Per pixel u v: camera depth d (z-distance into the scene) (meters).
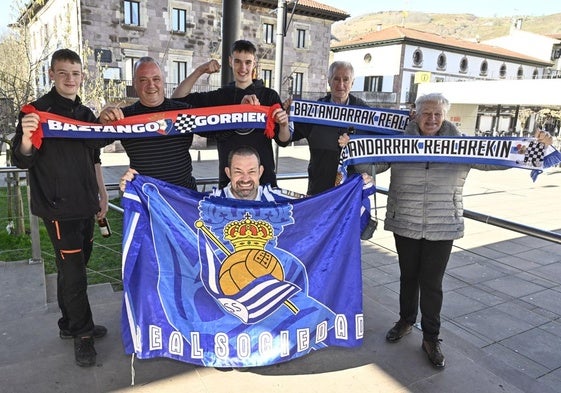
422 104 3.04
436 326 3.01
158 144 3.04
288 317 2.74
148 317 2.61
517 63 50.56
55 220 2.72
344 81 3.77
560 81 25.02
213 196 2.76
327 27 34.25
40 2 10.52
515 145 2.85
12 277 4.53
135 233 2.59
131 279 2.59
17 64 11.58
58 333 3.22
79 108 2.86
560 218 10.27
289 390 2.67
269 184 3.26
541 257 7.00
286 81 32.16
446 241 2.99
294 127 3.95
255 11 30.66
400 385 2.76
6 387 2.57
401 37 40.69
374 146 2.98
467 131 35.34
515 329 4.43
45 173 2.70
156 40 27.09
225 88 3.56
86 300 2.88
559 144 24.48
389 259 6.61
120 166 16.64
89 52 16.55
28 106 2.63
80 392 2.56
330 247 2.81
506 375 3.05
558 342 4.18
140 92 3.04
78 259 2.82
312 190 3.98
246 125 3.14
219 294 2.68
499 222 3.14
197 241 2.67
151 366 2.84
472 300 5.16
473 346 3.38
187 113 3.01
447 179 2.96
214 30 28.91
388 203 3.20
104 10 25.08
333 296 2.82
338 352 3.10
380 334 3.39
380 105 40.66
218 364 2.67
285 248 2.75
